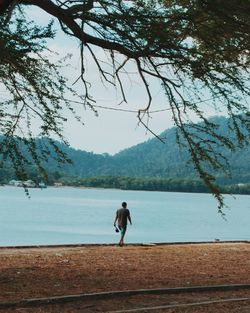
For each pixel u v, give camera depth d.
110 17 9.95
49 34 10.15
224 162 9.67
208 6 9.55
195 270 15.77
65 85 10.34
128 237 53.81
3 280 13.14
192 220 95.06
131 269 15.67
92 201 174.75
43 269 15.22
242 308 10.63
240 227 80.06
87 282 13.16
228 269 16.12
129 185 141.50
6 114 10.18
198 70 9.73
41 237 50.38
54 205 132.88
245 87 9.74
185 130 9.75
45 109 10.19
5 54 9.41
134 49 10.17
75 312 10.02
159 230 67.00
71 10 10.21
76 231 59.41
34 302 10.48
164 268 16.05
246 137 9.62
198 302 11.10
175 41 9.92
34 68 10.08
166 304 10.87
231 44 9.77
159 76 10.05
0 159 10.14
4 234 52.56
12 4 9.41
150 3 10.12
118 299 11.29
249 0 9.37
